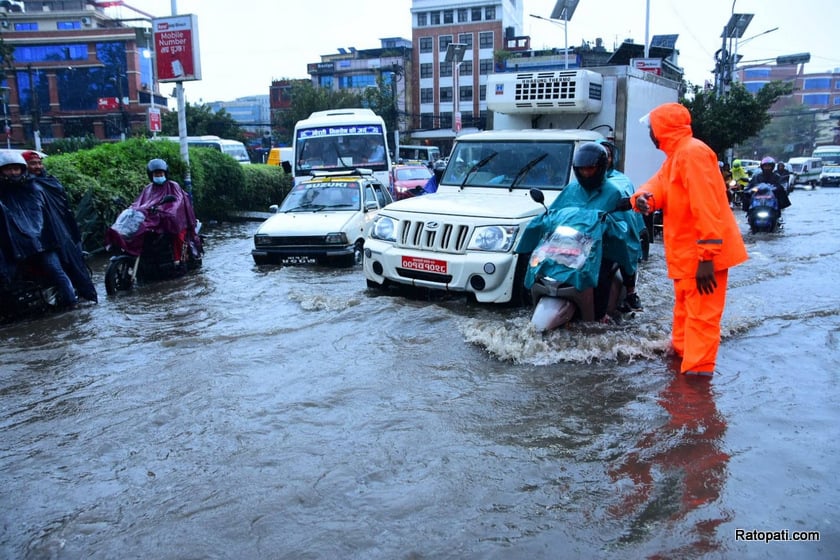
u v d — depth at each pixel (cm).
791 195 3547
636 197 511
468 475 342
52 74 6944
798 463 352
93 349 601
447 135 6931
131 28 6994
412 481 337
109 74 6988
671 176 484
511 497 321
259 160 6662
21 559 281
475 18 6844
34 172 812
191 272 1051
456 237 700
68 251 802
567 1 3791
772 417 416
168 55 1583
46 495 334
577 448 375
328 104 6375
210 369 521
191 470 356
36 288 759
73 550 285
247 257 1234
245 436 397
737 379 490
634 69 1051
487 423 411
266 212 2225
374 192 1248
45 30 7281
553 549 278
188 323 690
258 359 545
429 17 6994
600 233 576
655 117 498
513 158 844
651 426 404
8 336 664
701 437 387
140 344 611
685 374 500
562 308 572
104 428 416
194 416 429
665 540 284
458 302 718
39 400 470
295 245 1066
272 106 7781
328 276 966
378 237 764
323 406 442
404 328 625
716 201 464
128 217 914
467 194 815
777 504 311
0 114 6750
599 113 1009
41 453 383
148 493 332
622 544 282
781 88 2747
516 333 581
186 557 277
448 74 6988
